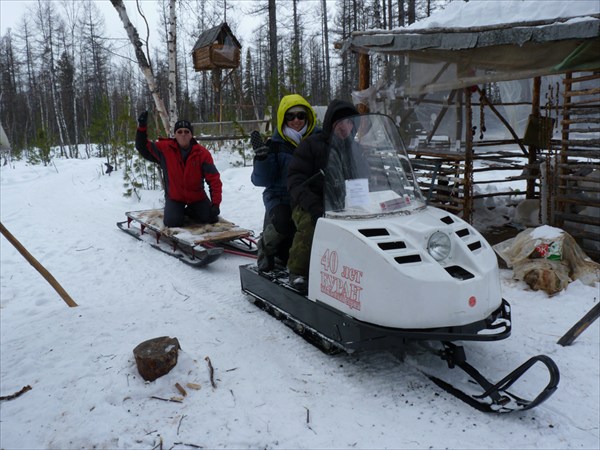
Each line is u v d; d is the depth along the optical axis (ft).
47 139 75.25
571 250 16.34
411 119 23.43
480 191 28.48
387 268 9.57
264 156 14.21
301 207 12.56
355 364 11.50
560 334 12.73
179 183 21.90
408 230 10.23
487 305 9.90
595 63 15.55
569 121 18.29
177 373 11.02
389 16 77.05
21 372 11.81
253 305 15.57
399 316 9.50
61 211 33.83
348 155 11.36
